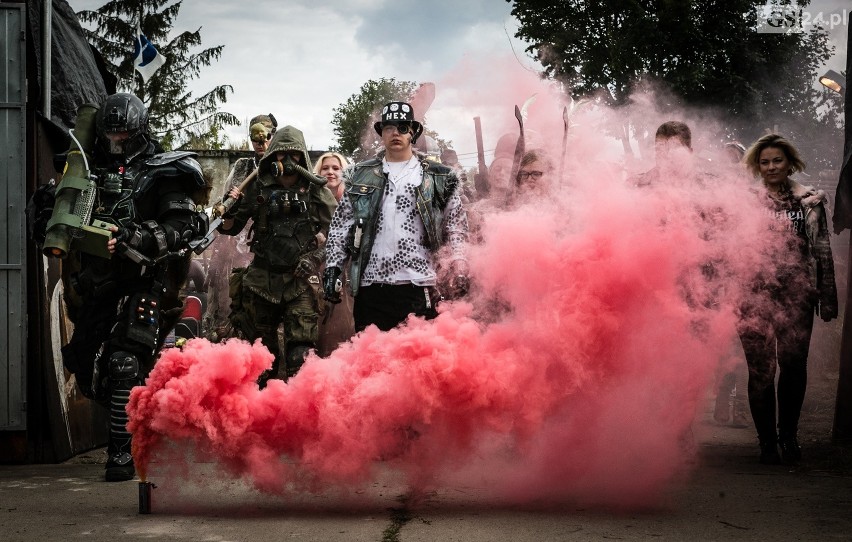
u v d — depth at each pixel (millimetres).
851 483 4918
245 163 7387
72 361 5184
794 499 4434
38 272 5836
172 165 5133
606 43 19094
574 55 18562
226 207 6098
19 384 5742
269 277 6219
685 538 3615
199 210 5340
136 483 4969
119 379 5016
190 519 3982
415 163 5250
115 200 5047
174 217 5129
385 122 5203
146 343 5074
